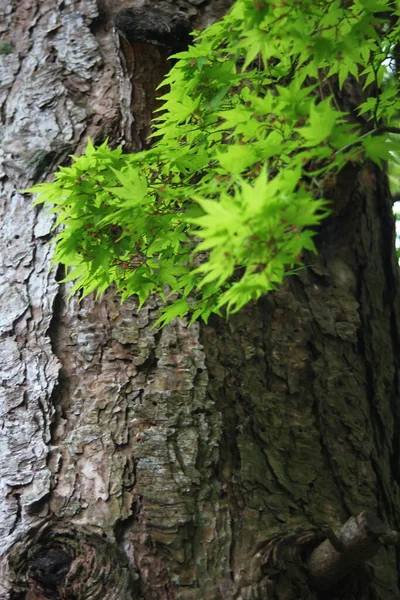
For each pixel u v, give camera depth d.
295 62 1.73
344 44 1.65
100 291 1.77
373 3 1.65
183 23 1.89
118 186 1.67
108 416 1.83
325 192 1.62
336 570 1.75
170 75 1.72
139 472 1.79
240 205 1.41
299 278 2.00
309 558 1.76
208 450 1.81
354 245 2.09
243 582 1.74
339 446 1.91
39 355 1.87
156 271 1.79
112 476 1.79
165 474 1.79
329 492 1.86
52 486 1.79
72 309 1.89
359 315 2.03
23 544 1.76
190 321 1.79
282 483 1.83
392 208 2.21
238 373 1.88
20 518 1.78
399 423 2.05
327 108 1.50
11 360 1.87
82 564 1.73
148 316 1.89
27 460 1.81
